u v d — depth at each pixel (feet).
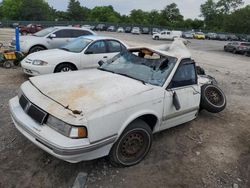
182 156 14.53
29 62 26.30
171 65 14.83
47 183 11.48
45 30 41.83
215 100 18.89
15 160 12.73
